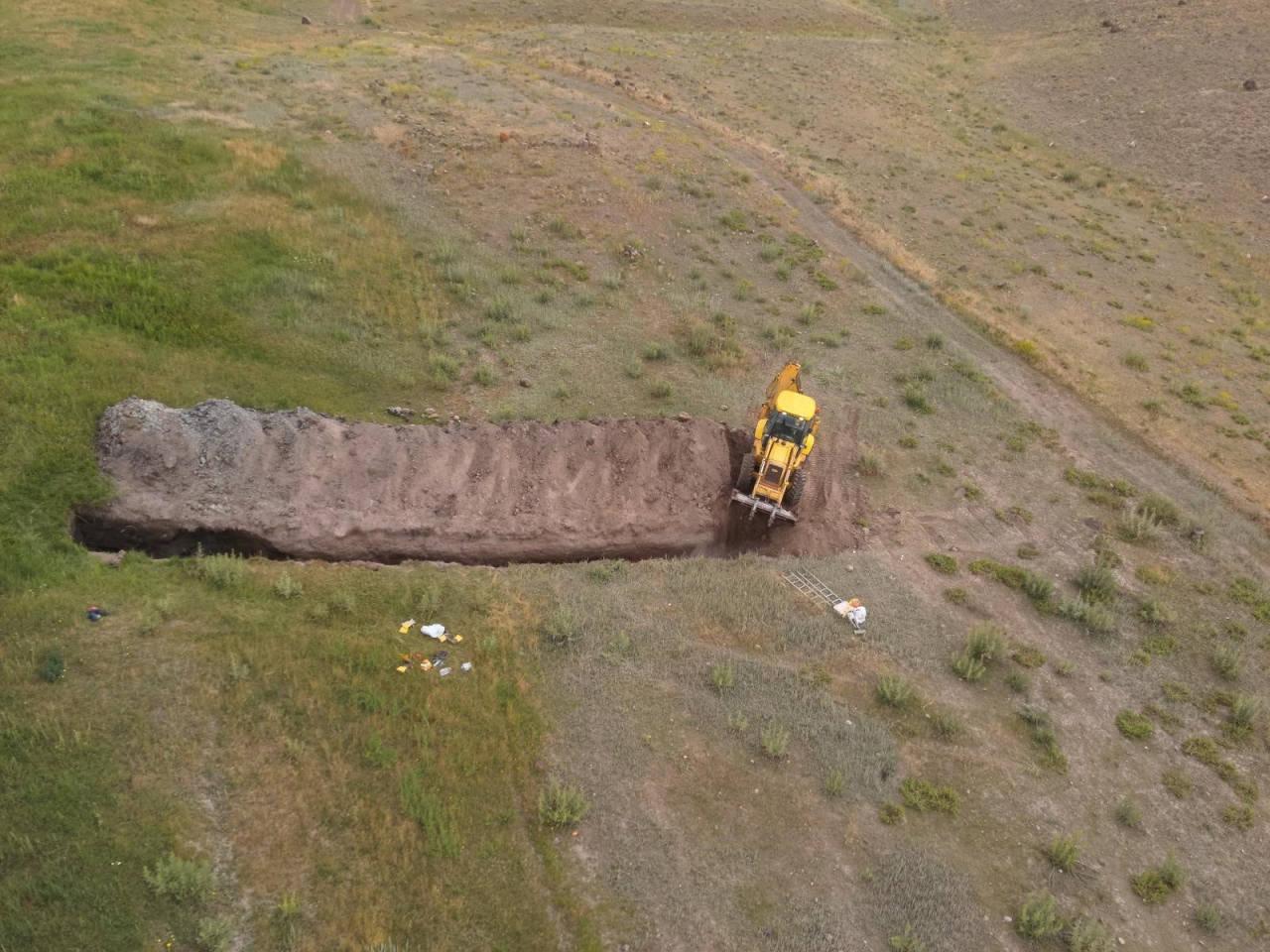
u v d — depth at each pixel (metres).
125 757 12.69
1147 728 16.22
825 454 22.42
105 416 18.42
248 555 17.94
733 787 14.01
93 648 14.17
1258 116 50.94
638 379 23.92
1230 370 30.44
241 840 12.05
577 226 30.86
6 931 10.60
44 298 21.73
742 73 55.56
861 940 12.19
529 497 19.81
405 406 21.66
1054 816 14.41
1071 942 12.48
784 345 26.67
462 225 29.72
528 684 15.17
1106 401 26.92
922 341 28.28
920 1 82.75
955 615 18.22
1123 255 38.78
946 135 51.47
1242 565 20.89
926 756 15.10
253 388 20.86
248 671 14.28
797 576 18.62
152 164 29.14
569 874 12.46
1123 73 59.12
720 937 11.98
